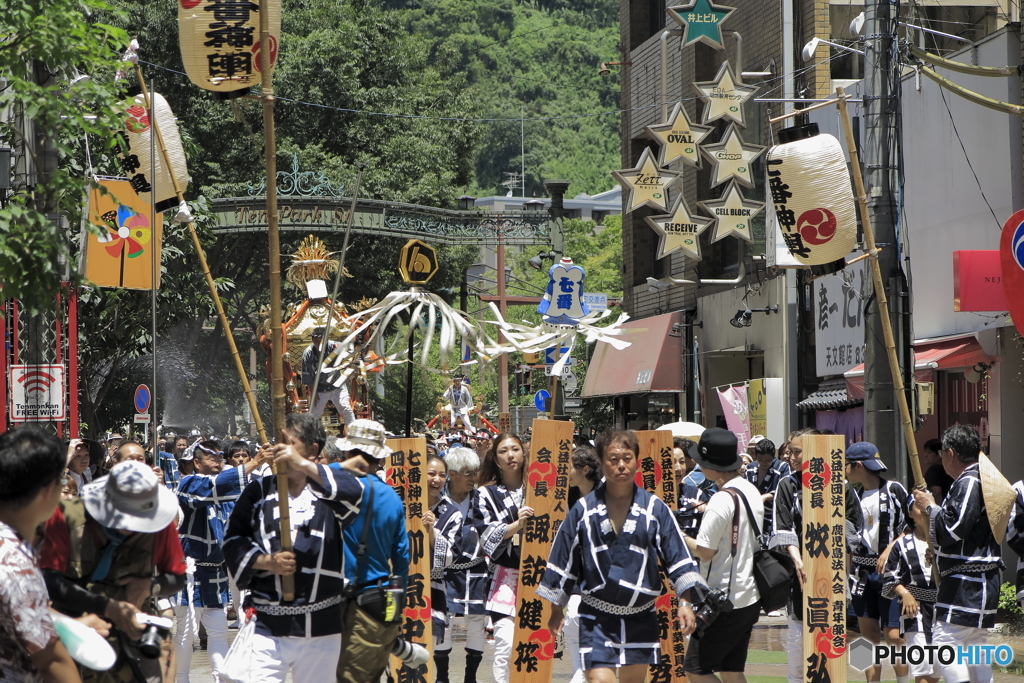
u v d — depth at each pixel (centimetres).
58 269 2558
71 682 994
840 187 2844
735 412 5944
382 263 9181
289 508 1580
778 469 3266
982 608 2095
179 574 1347
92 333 5712
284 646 1563
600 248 17225
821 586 2122
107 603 1241
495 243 7644
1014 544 2072
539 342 2233
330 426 3769
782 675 2891
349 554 1636
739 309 5962
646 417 7819
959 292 3822
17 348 3322
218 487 2442
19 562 977
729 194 5350
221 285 6462
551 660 2147
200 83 1714
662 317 7206
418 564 2208
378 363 2550
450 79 10844
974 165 4297
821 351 5372
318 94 9625
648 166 5412
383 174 9600
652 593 1770
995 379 4084
